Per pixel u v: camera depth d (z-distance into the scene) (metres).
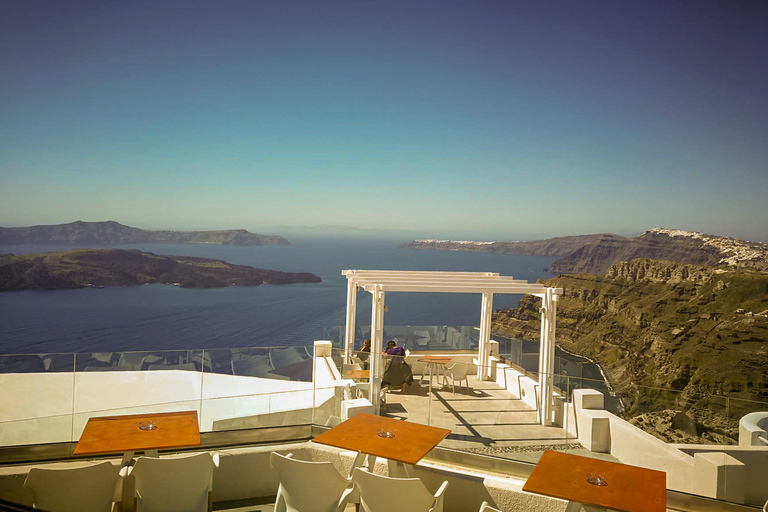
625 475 4.61
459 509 5.70
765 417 5.72
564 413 7.00
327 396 7.27
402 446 5.14
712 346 77.94
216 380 9.22
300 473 4.70
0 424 5.82
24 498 5.24
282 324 186.25
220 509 5.73
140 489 4.54
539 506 5.31
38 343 154.12
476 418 7.18
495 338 12.83
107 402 8.48
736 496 5.70
